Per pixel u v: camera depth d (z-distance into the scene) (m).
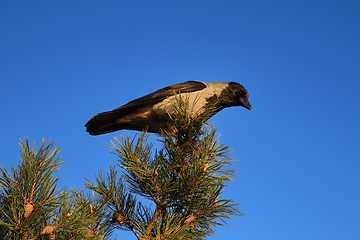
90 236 4.32
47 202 4.05
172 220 5.31
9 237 3.92
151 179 5.39
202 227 5.46
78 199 4.88
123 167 5.54
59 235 4.15
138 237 5.11
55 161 4.26
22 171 4.11
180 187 5.34
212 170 5.44
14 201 3.97
